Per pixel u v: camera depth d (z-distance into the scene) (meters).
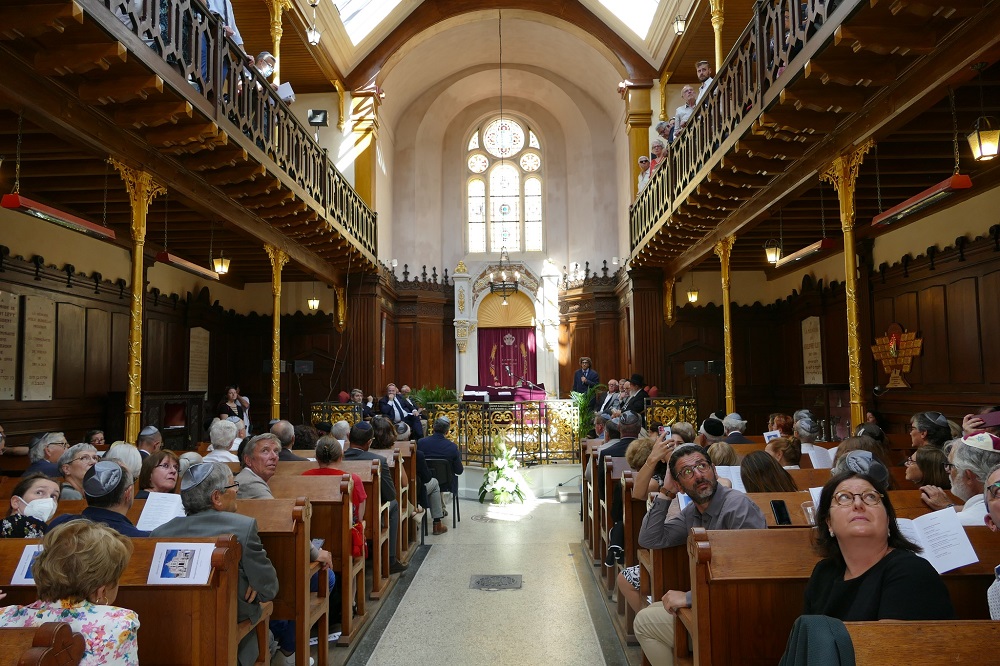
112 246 10.79
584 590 5.96
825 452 6.07
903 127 6.68
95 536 2.28
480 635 4.87
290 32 13.19
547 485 11.55
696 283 14.90
